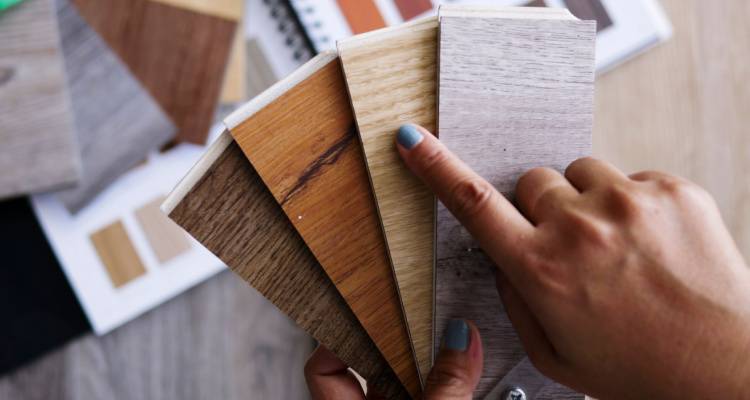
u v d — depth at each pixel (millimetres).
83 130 860
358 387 619
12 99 831
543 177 440
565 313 407
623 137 871
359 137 460
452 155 436
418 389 505
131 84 861
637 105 867
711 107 869
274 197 460
